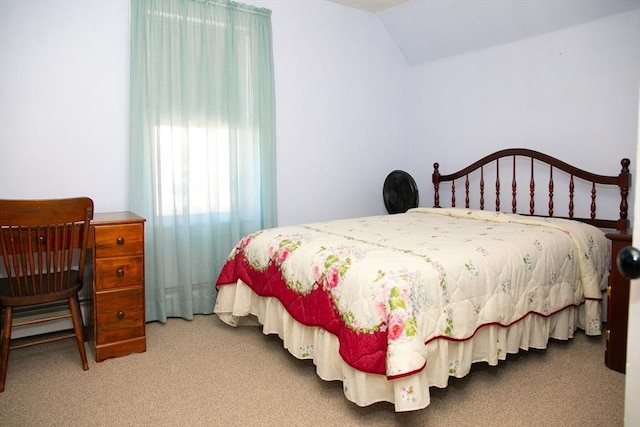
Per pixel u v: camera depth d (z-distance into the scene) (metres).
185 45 2.82
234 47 3.01
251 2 3.13
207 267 3.00
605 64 2.78
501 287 1.93
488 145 3.50
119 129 2.71
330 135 3.69
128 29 2.70
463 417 1.69
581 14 2.83
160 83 2.74
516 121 3.29
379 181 4.05
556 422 1.64
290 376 2.06
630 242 1.99
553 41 3.03
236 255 2.58
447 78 3.79
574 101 2.95
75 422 1.68
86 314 2.59
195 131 2.91
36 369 2.13
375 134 3.99
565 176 3.02
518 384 1.94
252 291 2.49
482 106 3.52
